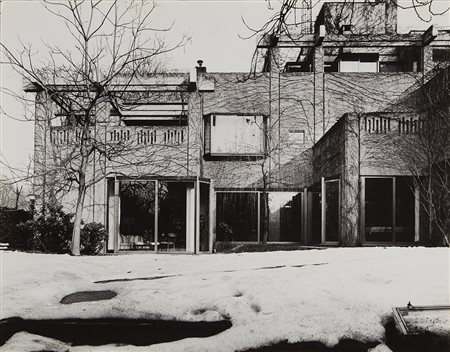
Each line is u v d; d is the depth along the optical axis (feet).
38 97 70.64
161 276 28.32
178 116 89.30
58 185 69.26
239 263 32.48
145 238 65.41
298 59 101.96
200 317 20.30
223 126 85.61
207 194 67.46
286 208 83.92
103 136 75.56
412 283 22.90
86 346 19.62
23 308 21.40
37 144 71.61
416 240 58.34
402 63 96.68
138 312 20.57
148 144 76.18
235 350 18.19
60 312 20.79
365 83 86.38
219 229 82.84
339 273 25.44
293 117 86.33
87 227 60.54
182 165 76.48
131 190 66.03
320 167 75.41
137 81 82.53
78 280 27.37
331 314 19.77
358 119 59.26
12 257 37.55
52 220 60.44
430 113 57.41
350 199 58.59
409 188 58.90
